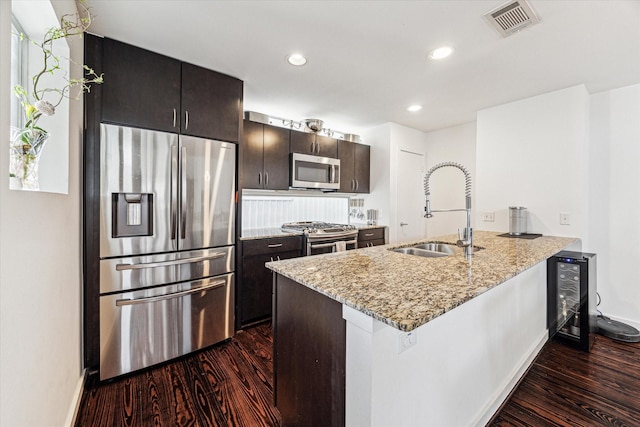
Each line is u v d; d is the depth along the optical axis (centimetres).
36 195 98
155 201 200
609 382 187
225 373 197
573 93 261
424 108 324
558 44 194
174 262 208
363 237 362
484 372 155
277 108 329
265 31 180
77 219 163
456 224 401
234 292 245
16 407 83
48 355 111
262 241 271
